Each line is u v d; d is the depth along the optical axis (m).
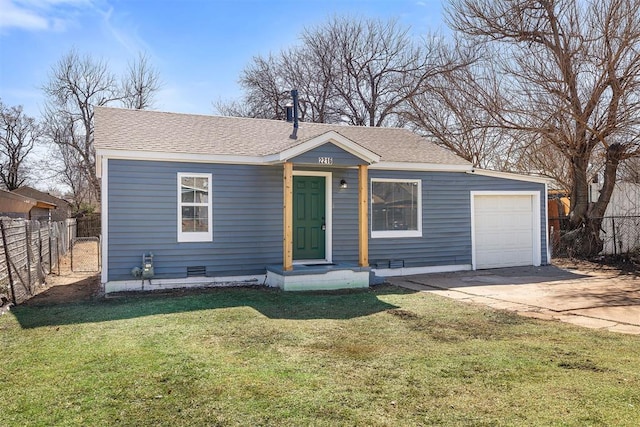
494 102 16.53
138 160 9.80
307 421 3.54
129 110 12.16
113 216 9.62
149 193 9.89
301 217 11.46
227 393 4.07
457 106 20.34
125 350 5.34
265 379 4.41
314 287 10.03
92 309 7.83
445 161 12.84
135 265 9.79
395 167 12.14
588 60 14.36
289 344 5.65
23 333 6.18
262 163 10.72
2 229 7.89
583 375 4.50
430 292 9.62
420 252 12.61
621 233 15.14
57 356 5.12
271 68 33.75
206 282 10.38
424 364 4.85
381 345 5.61
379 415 3.64
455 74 19.80
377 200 12.23
